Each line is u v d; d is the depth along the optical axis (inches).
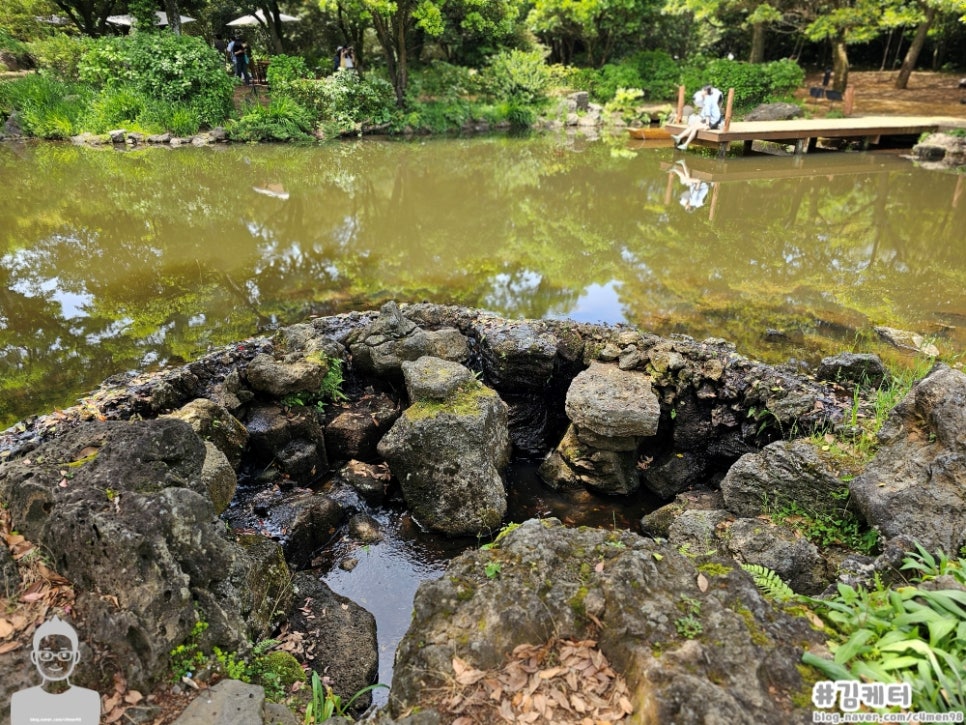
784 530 153.5
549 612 101.9
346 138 722.2
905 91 1013.8
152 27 874.8
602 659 97.1
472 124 805.9
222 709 95.5
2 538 108.9
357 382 228.2
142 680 97.3
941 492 133.1
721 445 207.8
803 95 990.4
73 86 693.3
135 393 191.5
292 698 109.8
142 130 645.9
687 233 399.5
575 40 1151.0
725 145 637.3
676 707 84.7
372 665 136.6
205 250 353.7
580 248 369.1
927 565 119.9
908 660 90.6
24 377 225.5
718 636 95.6
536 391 233.0
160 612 98.7
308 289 304.3
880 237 398.0
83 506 103.6
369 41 1005.8
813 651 96.5
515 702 92.2
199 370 208.1
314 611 143.4
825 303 295.6
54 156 574.6
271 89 747.4
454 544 183.2
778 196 495.5
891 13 789.2
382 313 229.6
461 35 945.5
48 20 925.8
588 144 721.0
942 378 140.9
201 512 110.5
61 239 366.0
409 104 786.8
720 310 285.4
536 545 115.8
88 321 268.2
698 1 893.8
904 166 612.7
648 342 222.5
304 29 997.8
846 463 162.9
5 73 765.3
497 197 483.8
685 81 935.7
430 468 185.0
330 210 439.2
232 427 187.8
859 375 203.5
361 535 180.5
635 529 192.5
